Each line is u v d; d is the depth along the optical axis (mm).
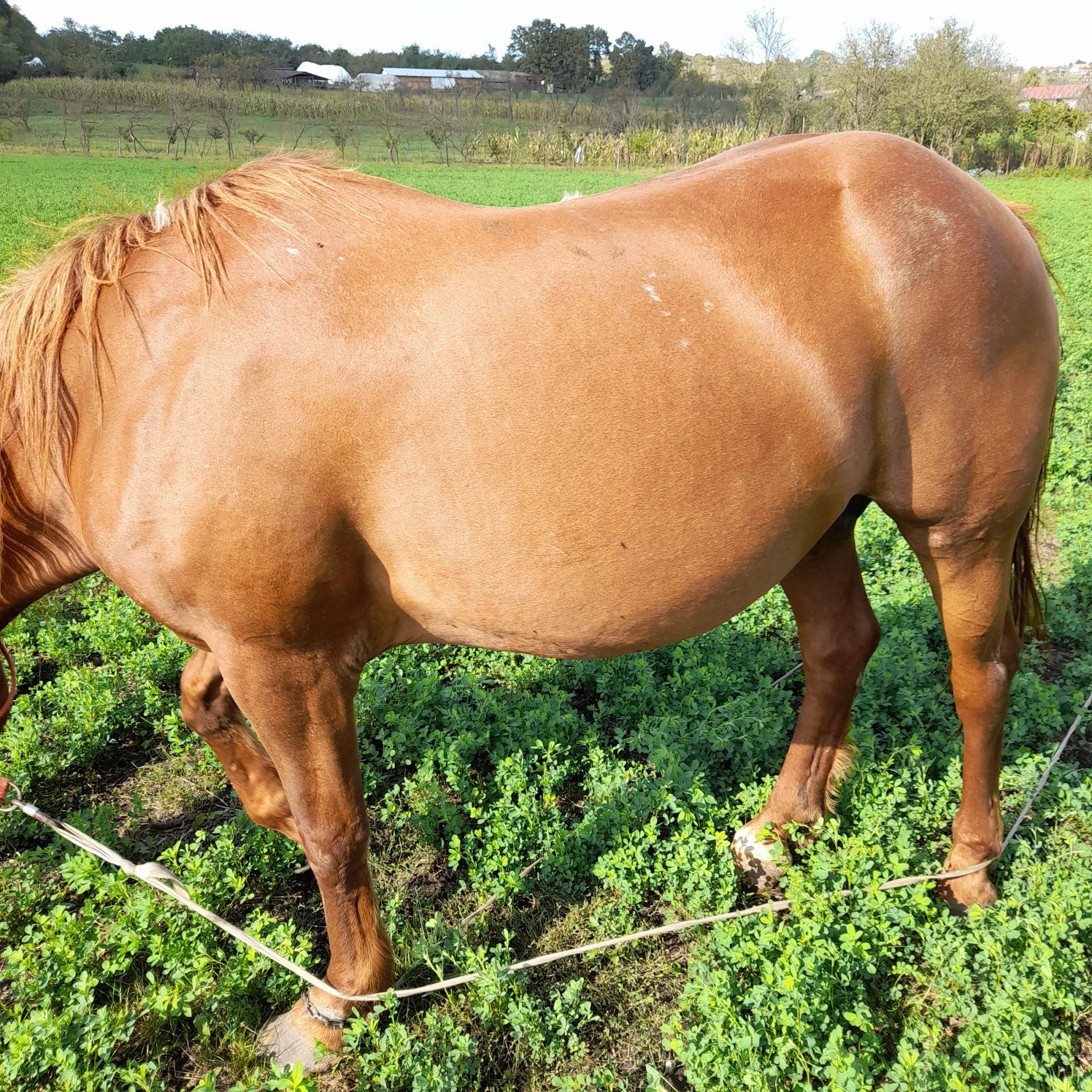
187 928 2807
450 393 1994
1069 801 3240
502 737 3803
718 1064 2332
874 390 2266
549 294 2035
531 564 2098
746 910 2865
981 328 2270
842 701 3072
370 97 65312
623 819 3207
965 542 2557
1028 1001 2426
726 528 2174
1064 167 44938
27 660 4547
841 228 2236
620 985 2777
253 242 2084
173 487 2014
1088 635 4438
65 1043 2441
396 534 2109
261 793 2732
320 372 1991
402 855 3332
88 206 2398
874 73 45562
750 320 2123
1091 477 6480
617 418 2027
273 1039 2588
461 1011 2660
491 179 39250
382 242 2098
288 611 2115
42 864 3207
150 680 4246
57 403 2107
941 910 2859
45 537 2387
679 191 2271
